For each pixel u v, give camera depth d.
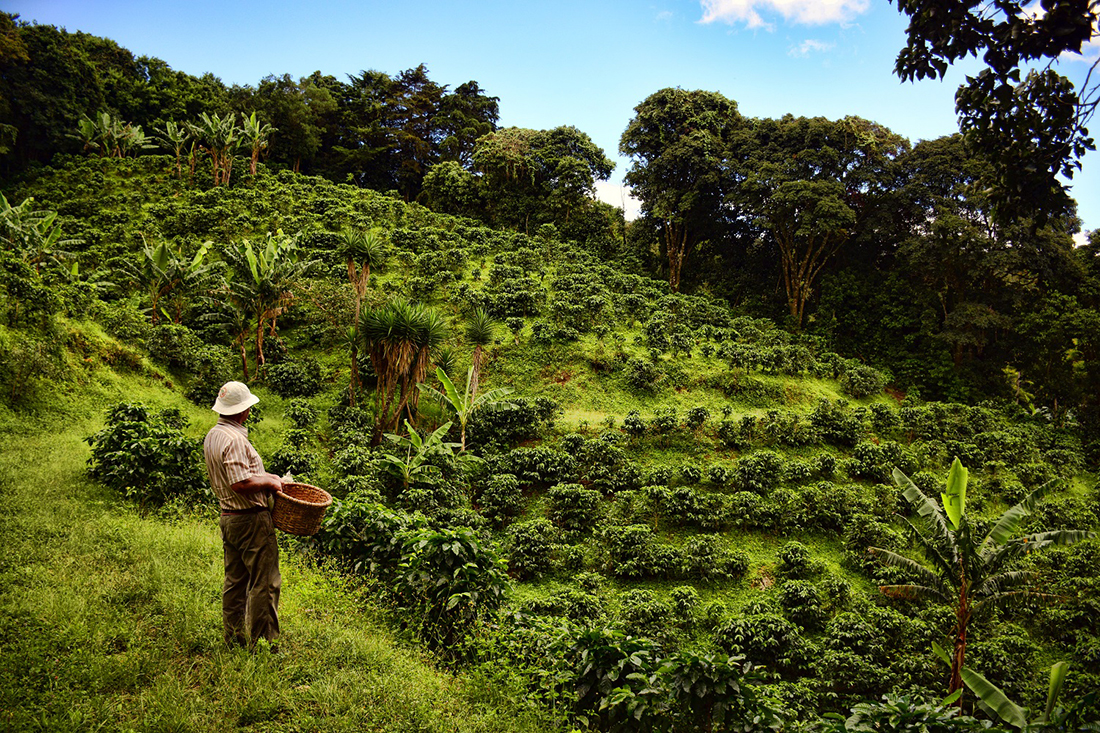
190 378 23.36
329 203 43.62
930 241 37.25
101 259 32.78
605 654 5.75
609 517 19.92
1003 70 6.66
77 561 6.50
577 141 53.25
